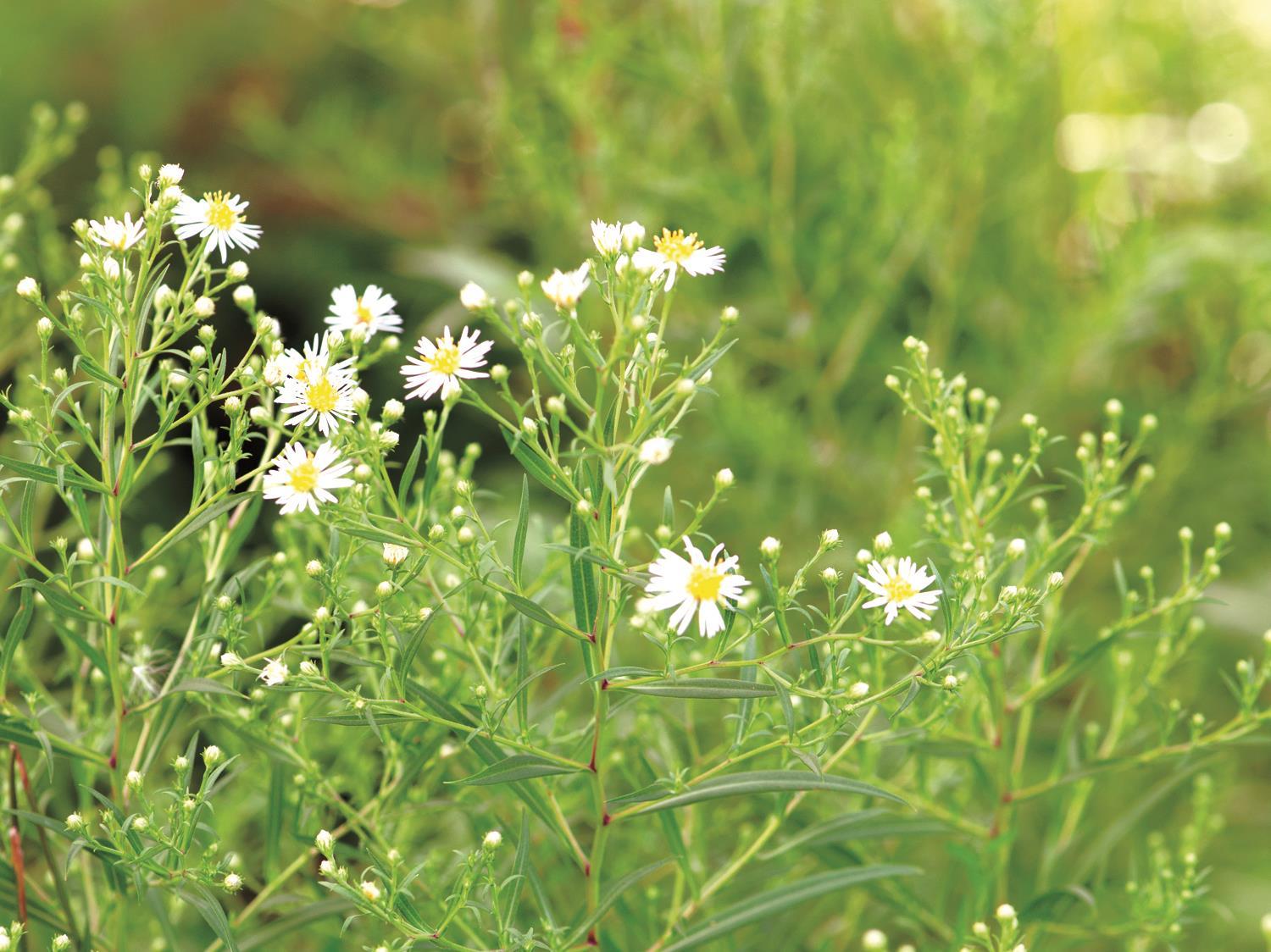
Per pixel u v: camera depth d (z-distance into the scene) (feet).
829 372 3.85
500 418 2.23
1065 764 2.64
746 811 2.59
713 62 3.65
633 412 2.25
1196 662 3.37
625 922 2.48
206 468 2.32
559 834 2.34
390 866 2.28
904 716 2.49
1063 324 3.66
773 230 3.72
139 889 2.27
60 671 2.52
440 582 2.50
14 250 2.75
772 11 3.51
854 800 2.63
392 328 2.30
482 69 3.97
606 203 3.71
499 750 2.32
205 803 2.28
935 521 2.49
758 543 3.63
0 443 2.79
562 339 2.22
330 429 2.26
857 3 3.96
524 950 2.29
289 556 2.50
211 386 2.27
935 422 2.48
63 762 2.63
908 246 3.70
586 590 2.25
